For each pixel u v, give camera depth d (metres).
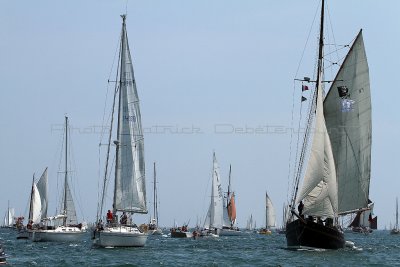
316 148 173.38
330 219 179.50
